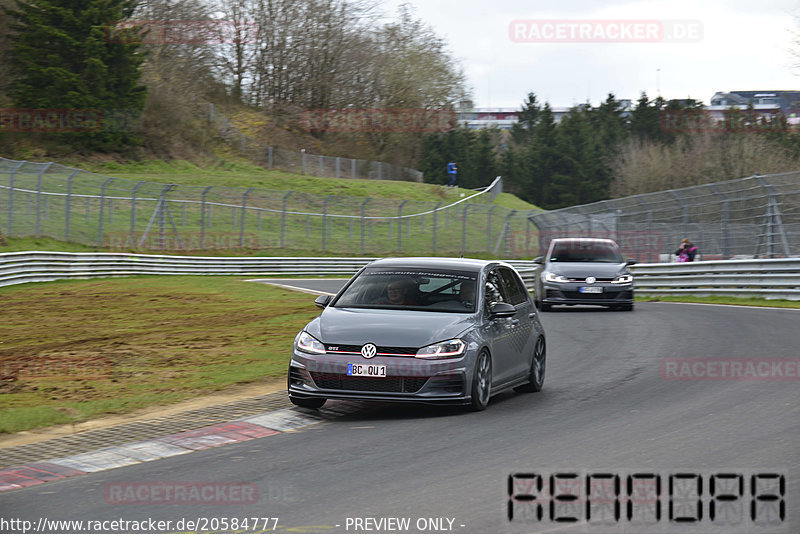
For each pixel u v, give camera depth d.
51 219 149.62
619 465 24.00
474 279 35.72
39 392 37.56
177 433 29.34
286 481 22.89
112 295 96.50
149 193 155.12
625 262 79.38
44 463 25.41
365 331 31.95
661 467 23.70
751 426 28.73
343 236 195.25
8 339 58.44
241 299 94.19
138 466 25.03
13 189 130.88
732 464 23.88
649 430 28.50
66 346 54.19
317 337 32.31
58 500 21.42
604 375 41.06
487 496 21.12
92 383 39.78
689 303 87.69
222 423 30.84
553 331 60.97
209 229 178.62
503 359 34.75
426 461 24.86
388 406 34.34
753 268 90.00
